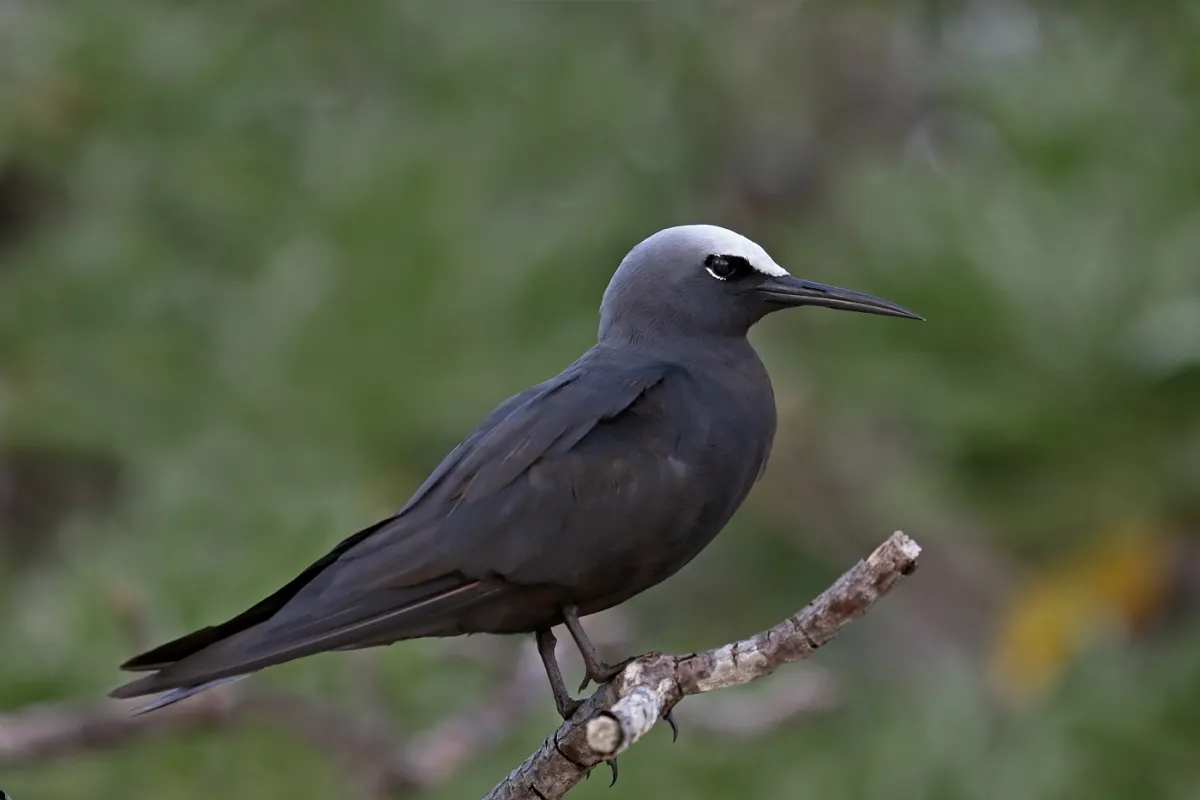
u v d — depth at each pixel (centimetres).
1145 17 1545
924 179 1296
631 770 1252
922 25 1833
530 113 1639
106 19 1563
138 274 1453
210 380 1380
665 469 907
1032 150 1319
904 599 1532
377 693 1177
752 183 1864
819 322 1393
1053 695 1218
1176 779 1186
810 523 1550
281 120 1598
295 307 1345
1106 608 1229
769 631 779
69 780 1123
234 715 1084
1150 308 1185
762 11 1816
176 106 1570
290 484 1282
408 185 1387
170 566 1163
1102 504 1203
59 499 1622
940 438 1252
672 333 1016
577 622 902
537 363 1359
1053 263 1202
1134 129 1315
